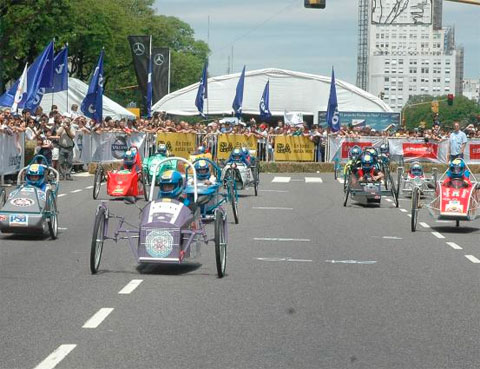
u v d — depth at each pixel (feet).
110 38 266.98
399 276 38.88
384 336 26.86
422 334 27.20
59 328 27.37
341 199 83.66
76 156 107.34
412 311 30.91
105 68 288.71
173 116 229.25
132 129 119.14
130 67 313.94
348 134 138.72
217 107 219.41
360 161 76.69
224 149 132.05
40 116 102.22
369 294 34.24
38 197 49.06
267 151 135.74
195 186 40.24
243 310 30.63
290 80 220.43
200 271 39.40
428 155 137.39
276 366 23.18
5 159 87.04
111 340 25.84
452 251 48.01
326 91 220.64
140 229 37.52
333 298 33.24
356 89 220.23
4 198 56.59
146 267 40.37
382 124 216.54
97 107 114.62
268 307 31.24
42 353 24.18
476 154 140.05
